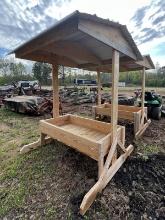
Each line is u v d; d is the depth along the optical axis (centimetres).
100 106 538
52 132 305
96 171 259
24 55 271
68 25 166
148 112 595
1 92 1264
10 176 258
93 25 175
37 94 1290
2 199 215
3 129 500
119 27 215
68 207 199
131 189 229
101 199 209
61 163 286
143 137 417
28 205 204
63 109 848
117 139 263
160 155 319
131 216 190
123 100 733
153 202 209
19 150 346
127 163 287
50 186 234
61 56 338
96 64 362
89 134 315
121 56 291
